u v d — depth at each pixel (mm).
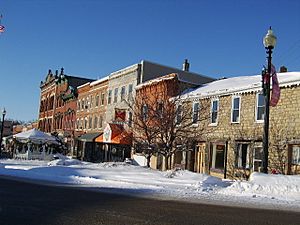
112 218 9375
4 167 28328
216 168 28156
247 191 15398
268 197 14492
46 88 71812
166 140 26234
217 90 28625
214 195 14727
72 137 54688
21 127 88375
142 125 29094
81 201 12039
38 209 10312
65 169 24703
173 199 13391
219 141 27875
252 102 26078
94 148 47219
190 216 10016
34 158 44156
